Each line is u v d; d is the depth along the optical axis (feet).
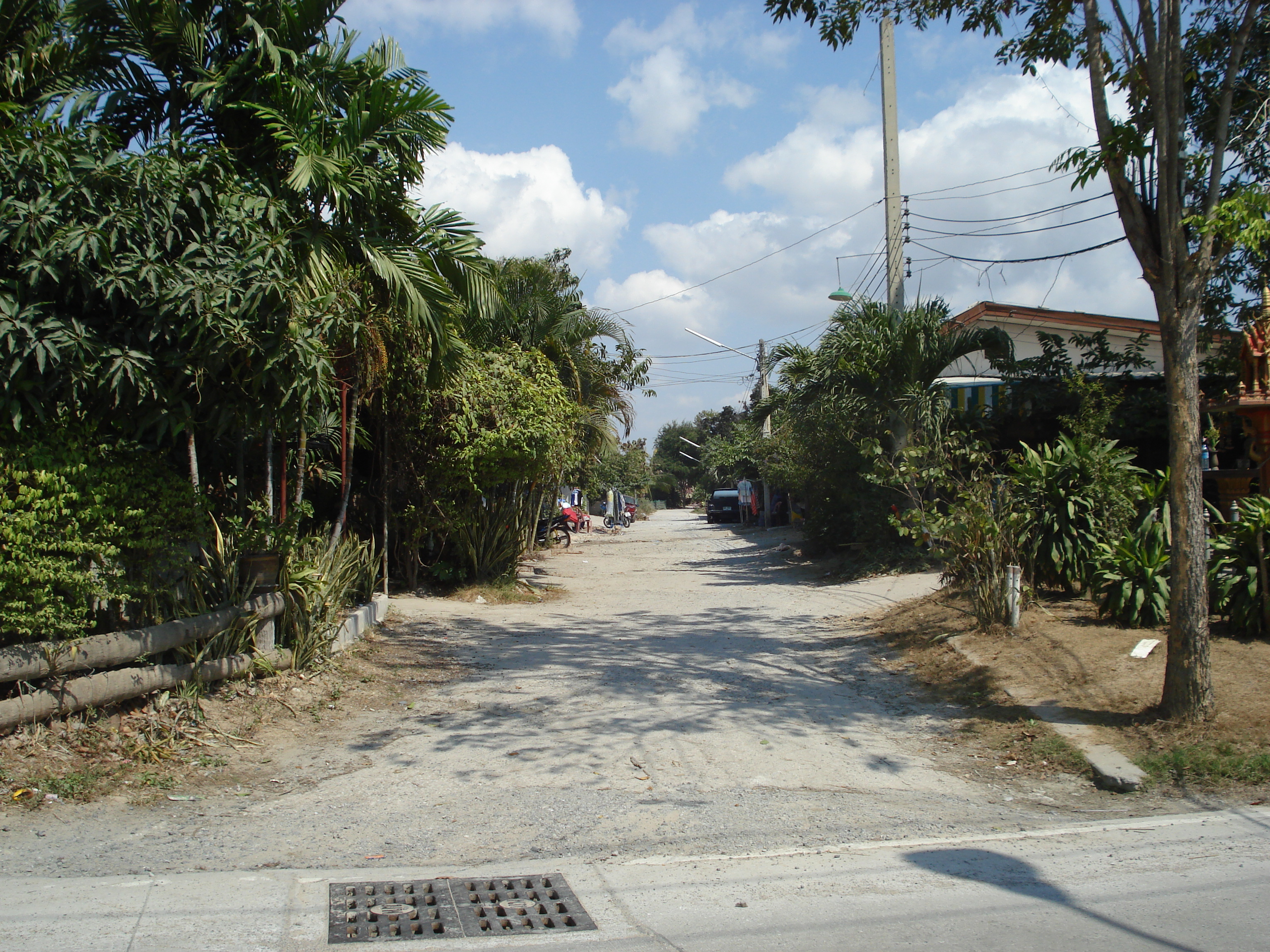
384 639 35.01
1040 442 53.78
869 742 23.27
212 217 21.09
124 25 25.72
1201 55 24.68
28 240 17.89
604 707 26.02
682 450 316.19
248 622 24.16
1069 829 16.87
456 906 13.17
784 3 30.83
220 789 18.57
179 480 21.93
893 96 54.90
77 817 16.38
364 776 19.81
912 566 53.31
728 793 19.20
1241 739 19.98
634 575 65.36
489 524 50.26
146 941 11.56
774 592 53.01
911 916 13.08
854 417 54.44
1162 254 21.45
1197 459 21.36
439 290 29.99
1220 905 13.39
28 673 17.52
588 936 12.32
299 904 12.96
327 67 28.25
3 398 17.12
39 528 17.46
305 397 21.86
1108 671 25.44
